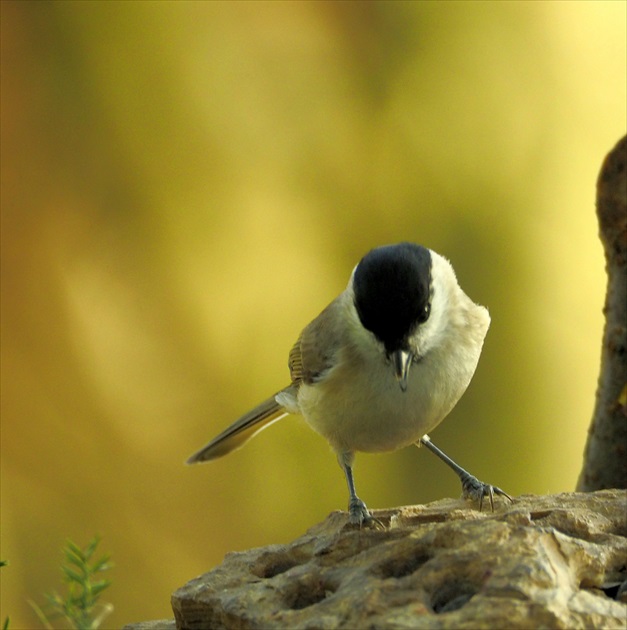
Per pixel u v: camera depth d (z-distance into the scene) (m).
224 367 13.06
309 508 12.59
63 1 13.22
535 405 12.82
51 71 13.25
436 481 12.54
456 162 13.53
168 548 12.41
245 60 13.58
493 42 13.73
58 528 12.34
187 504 12.62
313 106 13.54
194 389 12.95
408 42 13.72
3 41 13.16
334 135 13.52
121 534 12.43
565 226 13.63
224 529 12.58
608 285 7.75
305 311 13.22
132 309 13.02
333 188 13.50
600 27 13.94
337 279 13.36
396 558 4.74
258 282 13.24
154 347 13.00
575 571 4.55
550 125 13.73
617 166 7.47
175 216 13.25
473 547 4.48
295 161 13.47
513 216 13.45
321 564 5.05
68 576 6.86
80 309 13.00
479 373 12.66
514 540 4.47
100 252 13.13
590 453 7.91
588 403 13.13
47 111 13.22
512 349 12.83
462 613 4.15
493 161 13.58
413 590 4.43
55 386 12.80
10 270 12.96
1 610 11.77
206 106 13.41
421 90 13.70
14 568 12.07
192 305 13.12
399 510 6.25
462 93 13.69
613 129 13.87
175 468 12.73
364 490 12.53
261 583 5.04
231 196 13.32
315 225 13.40
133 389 12.89
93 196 13.22
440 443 12.52
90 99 13.27
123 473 12.69
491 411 12.62
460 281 13.03
